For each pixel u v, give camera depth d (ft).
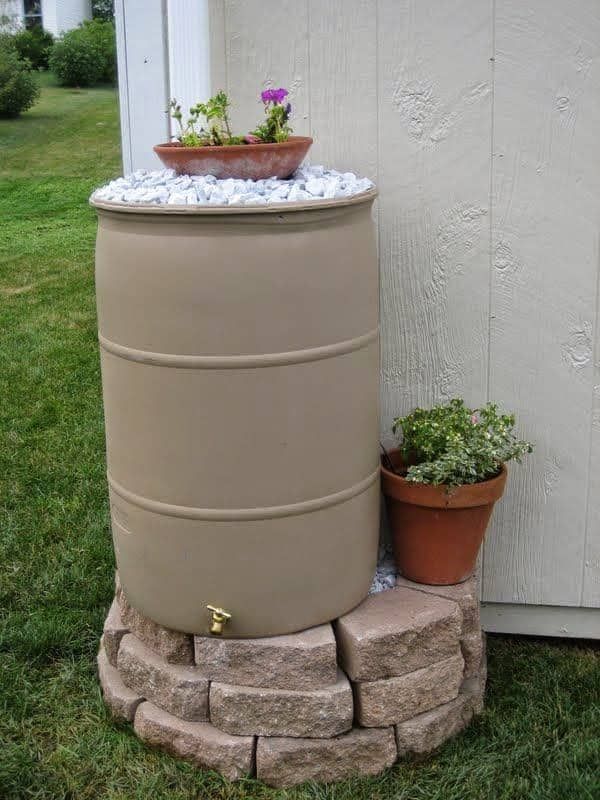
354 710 7.29
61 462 12.48
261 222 6.32
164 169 8.09
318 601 7.13
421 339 8.25
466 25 7.56
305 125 7.91
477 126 7.75
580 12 7.44
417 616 7.31
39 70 59.00
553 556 8.68
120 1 8.11
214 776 7.16
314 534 6.96
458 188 7.89
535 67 7.59
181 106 8.12
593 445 8.36
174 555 6.98
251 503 6.75
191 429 6.64
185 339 6.50
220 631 6.97
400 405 8.43
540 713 7.84
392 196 7.97
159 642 7.45
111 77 55.67
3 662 8.42
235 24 7.77
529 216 7.89
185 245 6.40
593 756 7.27
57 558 10.19
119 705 7.66
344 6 7.62
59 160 36.65
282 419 6.63
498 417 8.02
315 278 6.52
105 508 11.25
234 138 7.18
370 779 7.16
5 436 13.30
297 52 7.76
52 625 8.86
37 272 22.24
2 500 11.48
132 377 6.80
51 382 15.35
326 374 6.73
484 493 7.43
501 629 9.01
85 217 28.37
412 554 7.77
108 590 9.55
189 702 7.27
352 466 7.07
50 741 7.55
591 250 7.90
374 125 7.84
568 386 8.23
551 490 8.50
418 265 8.09
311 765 7.13
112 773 7.22
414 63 7.67
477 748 7.45
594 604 8.74
